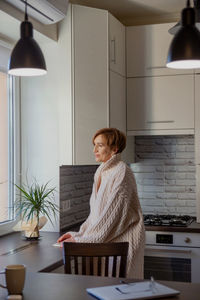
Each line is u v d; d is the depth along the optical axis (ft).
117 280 5.91
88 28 10.50
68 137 10.20
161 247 11.06
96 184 9.12
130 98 12.18
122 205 8.29
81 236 8.78
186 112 11.71
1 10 8.07
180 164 13.00
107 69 10.89
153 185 13.21
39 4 8.44
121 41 11.89
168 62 6.02
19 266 5.51
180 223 11.34
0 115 9.88
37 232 9.47
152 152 13.24
